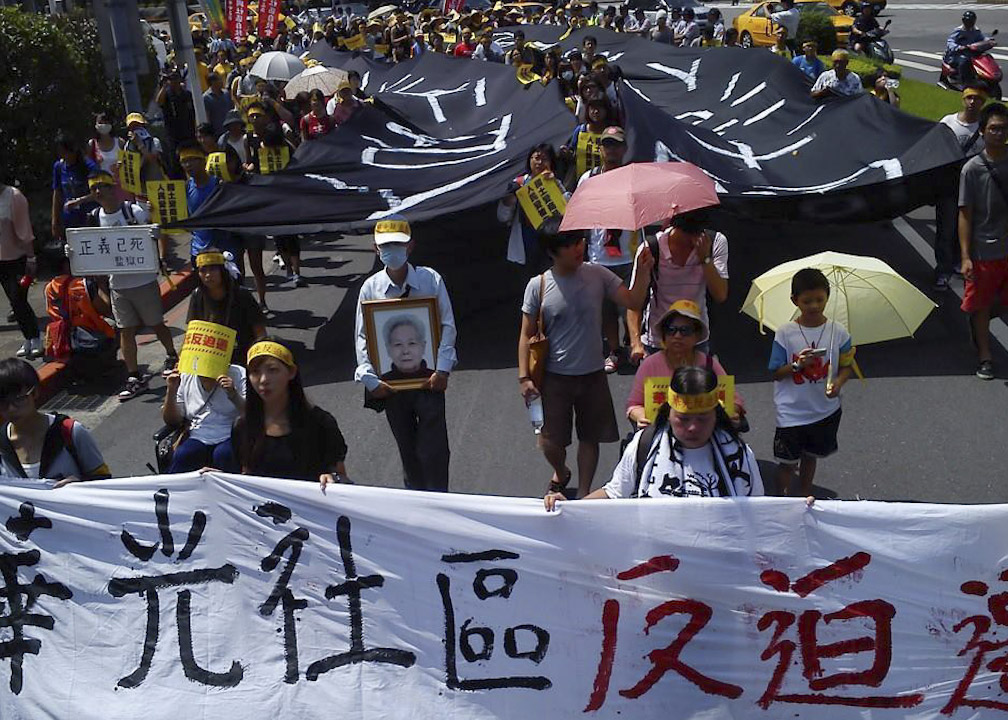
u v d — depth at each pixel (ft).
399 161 36.24
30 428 16.88
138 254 27.86
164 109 52.70
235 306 21.25
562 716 14.64
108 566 15.38
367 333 19.98
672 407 14.16
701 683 14.49
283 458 16.51
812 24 94.73
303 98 52.21
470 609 14.75
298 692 14.98
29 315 31.96
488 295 36.50
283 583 15.08
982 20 126.52
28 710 15.35
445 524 14.70
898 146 32.50
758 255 38.73
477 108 47.21
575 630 14.61
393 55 73.31
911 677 14.30
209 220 30.27
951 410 25.73
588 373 20.48
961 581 14.10
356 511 14.85
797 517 14.11
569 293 20.06
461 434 25.88
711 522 14.17
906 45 107.24
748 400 27.07
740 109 40.86
